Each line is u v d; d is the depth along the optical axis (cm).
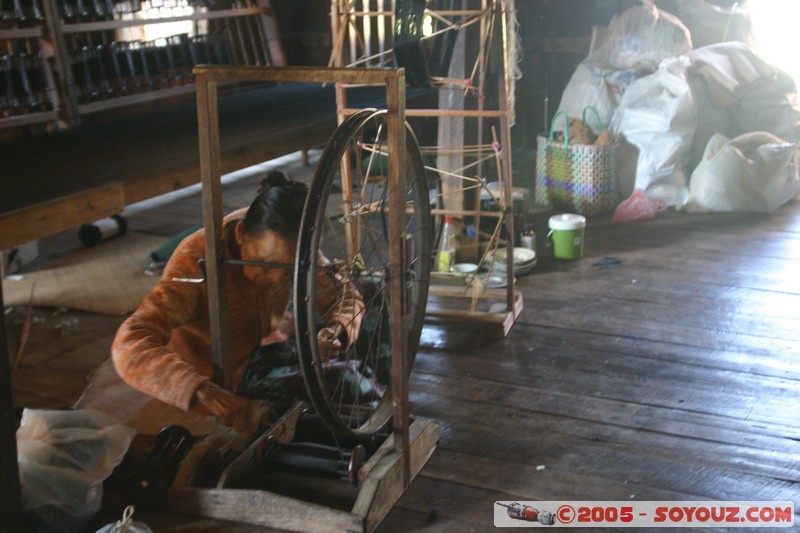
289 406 229
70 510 196
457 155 345
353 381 233
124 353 198
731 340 298
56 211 247
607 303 333
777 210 445
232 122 390
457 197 350
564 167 450
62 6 427
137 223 454
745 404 255
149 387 196
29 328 321
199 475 211
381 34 322
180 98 508
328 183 179
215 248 203
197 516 205
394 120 185
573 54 536
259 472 216
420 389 269
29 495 193
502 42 284
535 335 306
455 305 325
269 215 198
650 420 247
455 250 355
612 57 486
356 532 191
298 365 232
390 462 206
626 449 233
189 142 353
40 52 411
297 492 216
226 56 517
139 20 461
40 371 287
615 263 376
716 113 469
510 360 288
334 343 223
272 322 238
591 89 476
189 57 492
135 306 339
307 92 504
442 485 217
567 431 243
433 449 232
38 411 212
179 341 226
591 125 476
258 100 475
